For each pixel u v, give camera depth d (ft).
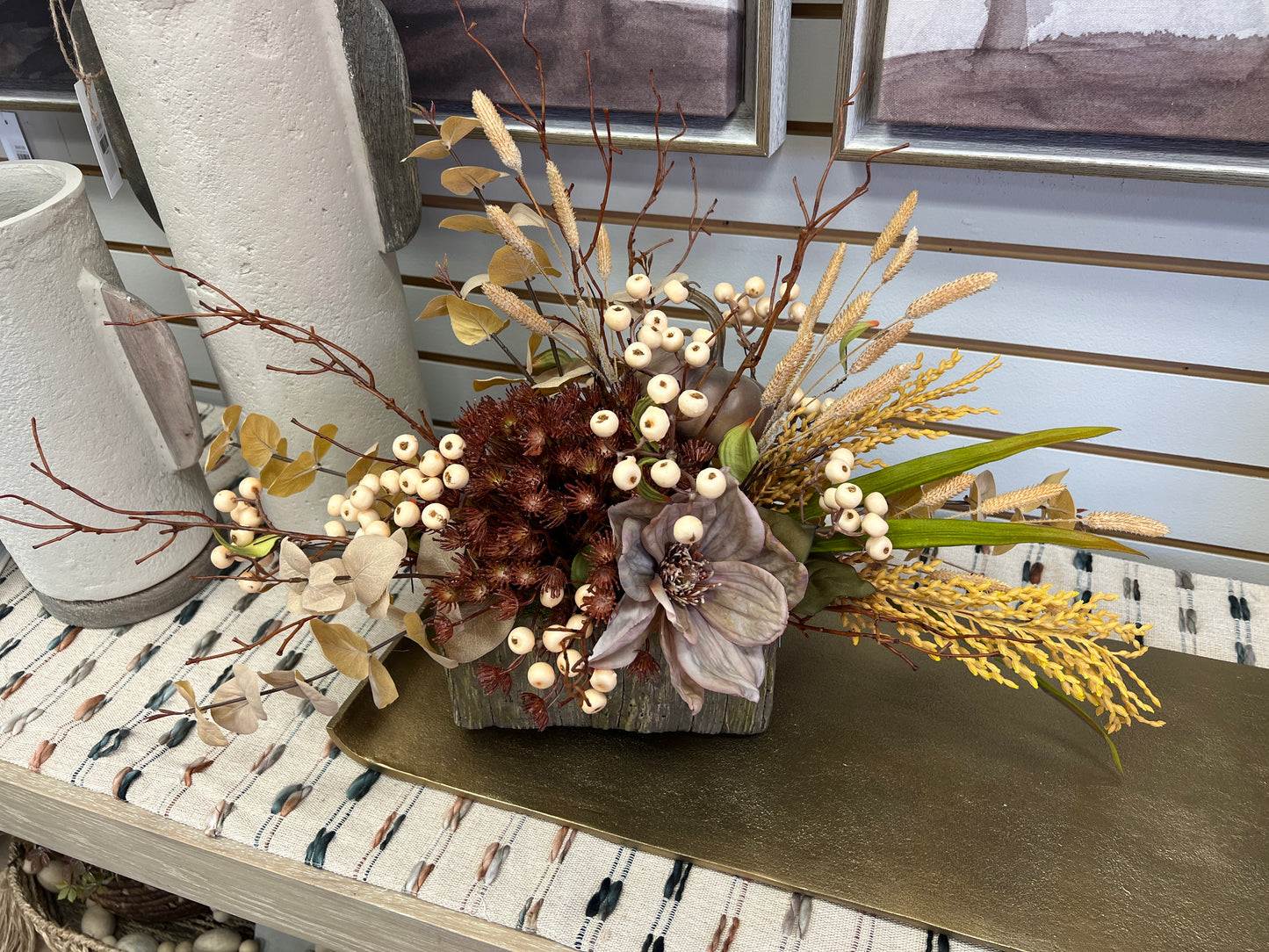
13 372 2.33
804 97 2.57
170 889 2.63
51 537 2.64
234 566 3.10
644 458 1.95
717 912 2.14
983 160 2.40
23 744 2.53
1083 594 2.93
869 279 2.85
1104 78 2.21
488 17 2.54
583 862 2.24
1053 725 2.50
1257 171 2.21
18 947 3.66
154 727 2.58
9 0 2.96
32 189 2.59
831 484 2.12
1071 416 2.93
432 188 3.10
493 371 3.50
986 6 2.19
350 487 2.31
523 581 1.91
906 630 2.11
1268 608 2.87
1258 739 2.45
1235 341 2.62
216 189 2.26
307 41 2.22
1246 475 2.89
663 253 3.00
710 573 1.94
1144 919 2.06
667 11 2.38
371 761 2.44
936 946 2.05
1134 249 2.56
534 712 2.00
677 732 2.50
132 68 2.11
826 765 2.41
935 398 2.25
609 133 2.17
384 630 2.87
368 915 2.26
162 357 2.50
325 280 2.50
